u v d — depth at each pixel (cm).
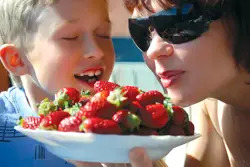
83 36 203
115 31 305
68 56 200
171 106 146
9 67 214
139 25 175
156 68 169
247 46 165
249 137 200
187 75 164
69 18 198
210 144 222
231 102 189
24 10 206
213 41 163
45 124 140
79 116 134
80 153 136
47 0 199
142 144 130
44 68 204
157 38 165
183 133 145
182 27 161
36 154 206
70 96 153
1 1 219
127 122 132
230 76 171
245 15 162
